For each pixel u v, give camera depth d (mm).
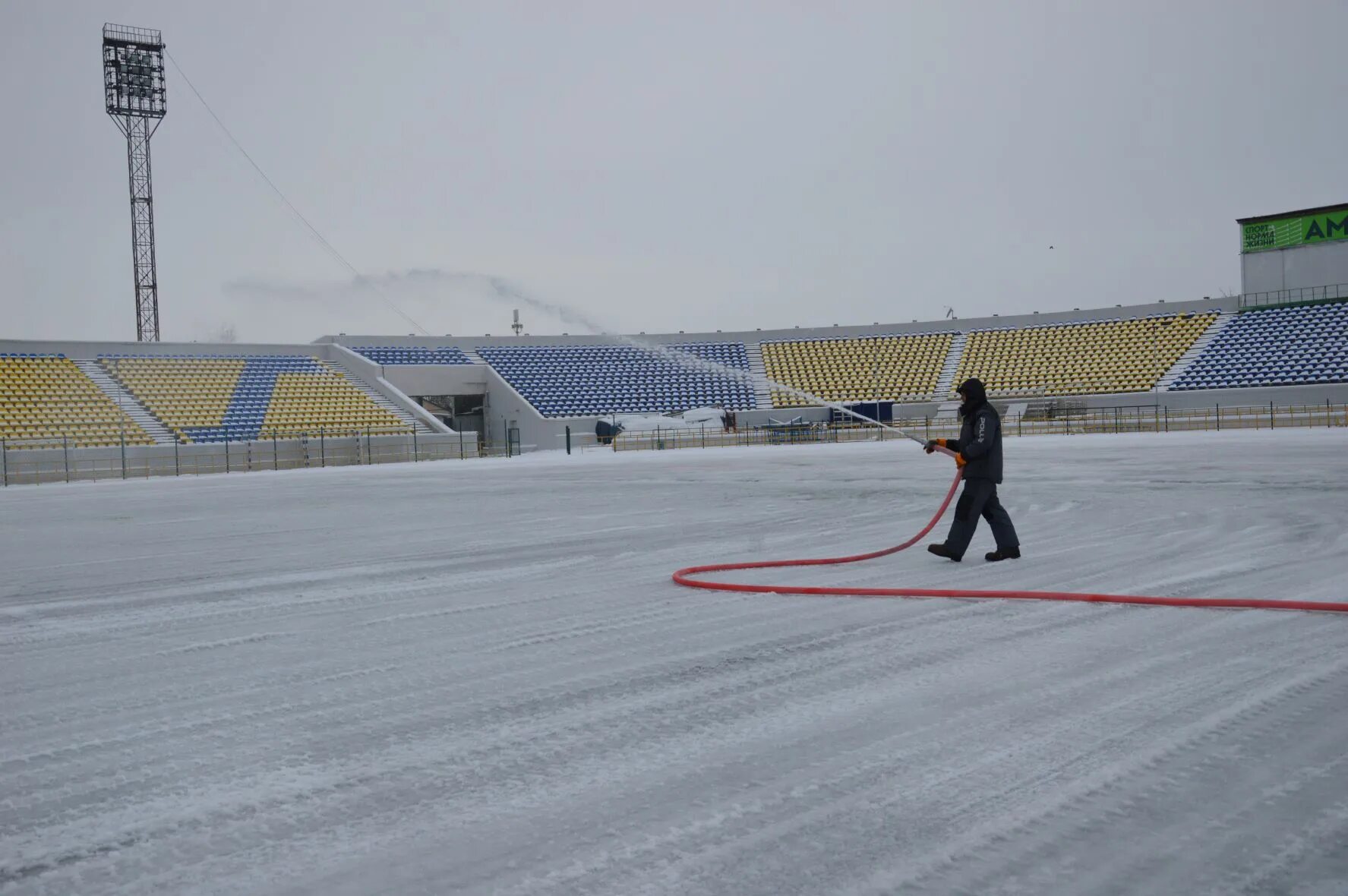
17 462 35781
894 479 20578
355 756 3721
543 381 57969
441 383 56094
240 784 3459
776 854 2787
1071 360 56531
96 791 3416
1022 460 24594
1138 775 3297
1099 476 18281
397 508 16312
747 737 3816
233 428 44750
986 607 6336
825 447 43219
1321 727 3738
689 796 3238
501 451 56906
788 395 58125
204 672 5121
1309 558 7973
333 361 54906
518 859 2805
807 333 64188
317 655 5441
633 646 5484
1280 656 4840
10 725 4230
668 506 15047
